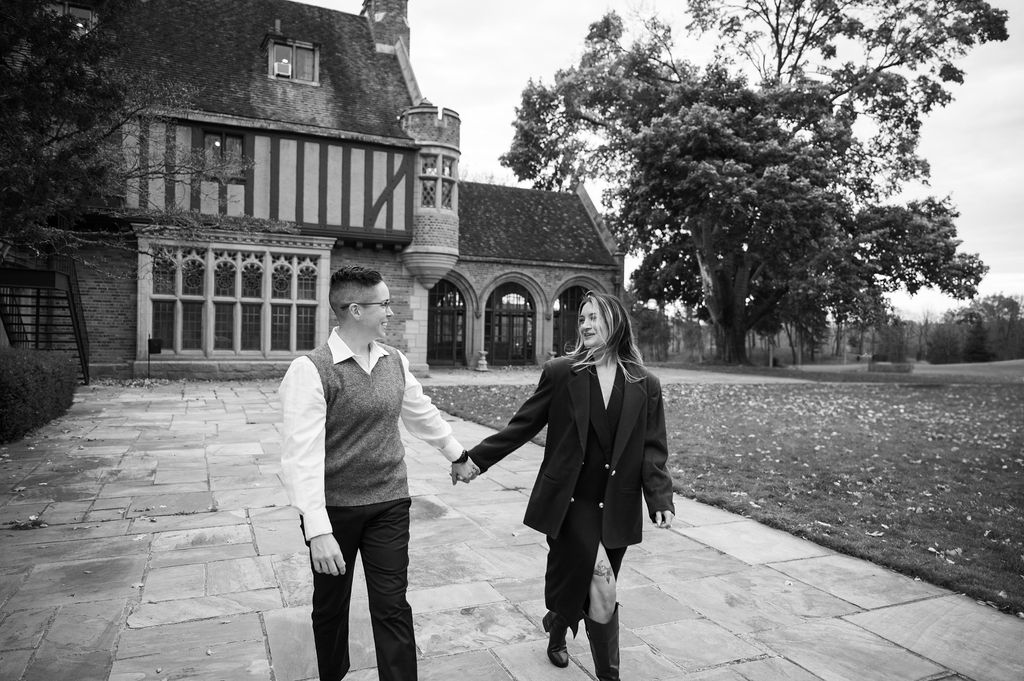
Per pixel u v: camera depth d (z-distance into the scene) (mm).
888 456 7844
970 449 8477
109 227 15203
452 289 23359
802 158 20875
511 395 13773
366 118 18047
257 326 16672
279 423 9398
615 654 2498
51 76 6188
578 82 25297
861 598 3633
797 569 4086
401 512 2354
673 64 26266
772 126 22328
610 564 2613
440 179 18250
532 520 2568
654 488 2525
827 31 24688
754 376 22422
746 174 21141
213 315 16125
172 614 3246
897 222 23297
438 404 12000
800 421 10812
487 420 9953
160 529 4617
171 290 15883
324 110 17578
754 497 5797
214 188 15766
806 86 22609
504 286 24172
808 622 3316
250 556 4102
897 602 3584
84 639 2965
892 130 24547
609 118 27375
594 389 2568
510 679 2693
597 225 26516
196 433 8508
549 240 25328
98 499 5367
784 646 3049
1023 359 48000
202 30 17562
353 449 2283
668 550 4426
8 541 4320
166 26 17109
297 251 16734
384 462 2324
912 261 23297
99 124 7410
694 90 23000
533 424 2676
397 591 2232
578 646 3014
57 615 3217
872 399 14930
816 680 2740
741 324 27922
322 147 16906
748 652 2982
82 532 4527
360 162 17359
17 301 14234
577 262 24594
